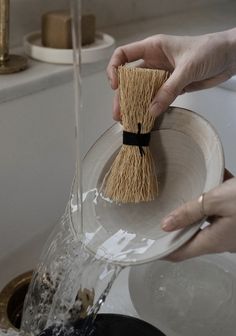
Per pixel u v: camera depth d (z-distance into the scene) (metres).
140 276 0.71
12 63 0.78
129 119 0.56
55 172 0.84
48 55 0.81
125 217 0.57
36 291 0.62
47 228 0.85
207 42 0.62
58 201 0.86
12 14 0.86
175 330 0.63
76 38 0.54
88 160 0.62
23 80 0.75
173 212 0.50
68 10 0.88
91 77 0.84
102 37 0.92
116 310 0.66
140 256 0.52
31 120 0.77
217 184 0.50
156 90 0.56
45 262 0.63
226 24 1.10
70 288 0.58
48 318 0.59
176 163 0.58
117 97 0.61
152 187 0.57
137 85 0.55
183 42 0.64
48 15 0.83
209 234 0.49
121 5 1.04
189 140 0.57
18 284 0.71
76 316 0.58
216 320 0.65
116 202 0.58
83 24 0.85
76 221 0.59
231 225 0.48
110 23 1.03
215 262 0.74
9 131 0.75
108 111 0.89
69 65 0.81
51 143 0.81
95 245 0.55
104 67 0.85
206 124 0.56
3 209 0.78
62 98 0.80
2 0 0.75
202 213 0.48
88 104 0.85
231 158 0.83
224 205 0.47
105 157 0.61
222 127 0.82
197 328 0.64
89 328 0.57
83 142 0.87
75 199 0.60
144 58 0.67
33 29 0.90
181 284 0.71
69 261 0.59
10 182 0.77
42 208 0.84
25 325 0.61
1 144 0.74
